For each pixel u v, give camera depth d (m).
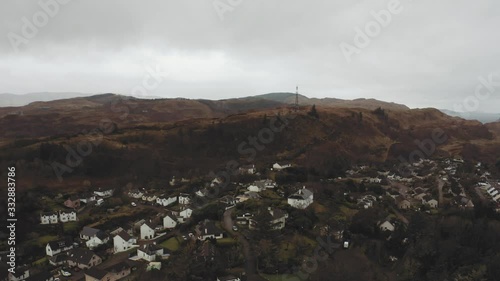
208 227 91.06
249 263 77.31
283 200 112.19
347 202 114.12
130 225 113.50
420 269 78.38
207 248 79.56
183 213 115.88
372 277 74.62
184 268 74.31
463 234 83.94
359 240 89.56
